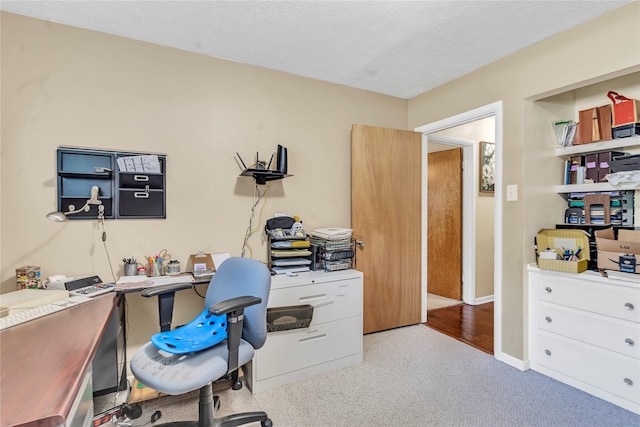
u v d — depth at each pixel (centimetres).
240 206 251
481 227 396
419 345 273
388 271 304
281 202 269
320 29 206
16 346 104
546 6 181
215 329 147
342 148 298
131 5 180
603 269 199
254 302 136
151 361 133
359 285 243
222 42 222
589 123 226
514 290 235
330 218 292
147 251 220
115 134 211
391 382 214
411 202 318
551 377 219
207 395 152
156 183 222
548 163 241
